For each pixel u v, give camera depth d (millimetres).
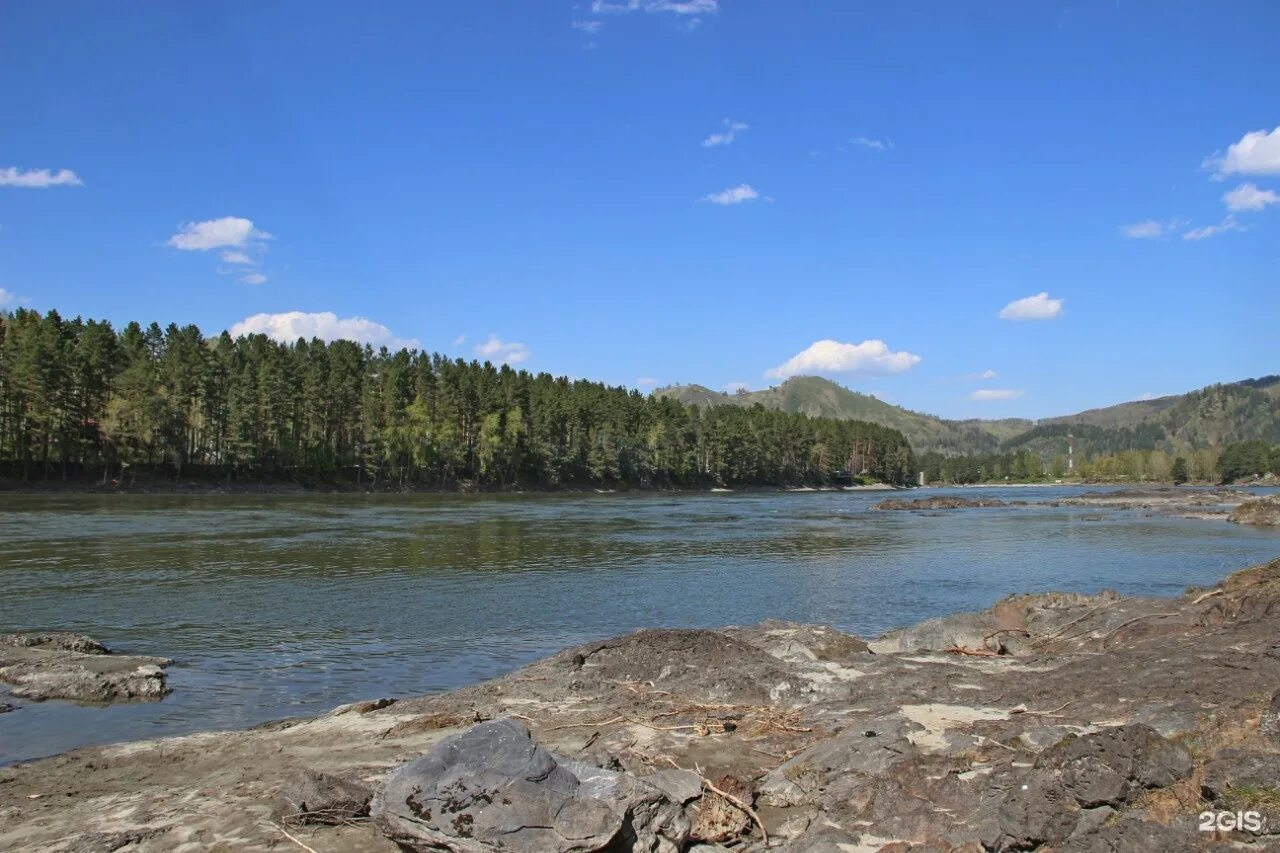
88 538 45281
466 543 48094
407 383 127500
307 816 10352
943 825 9570
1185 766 9250
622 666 18703
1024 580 37062
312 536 49375
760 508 97000
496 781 9047
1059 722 13375
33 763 13492
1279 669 14766
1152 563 43438
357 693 18500
